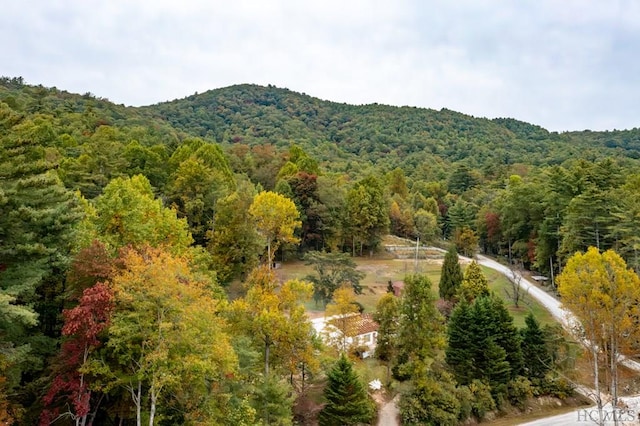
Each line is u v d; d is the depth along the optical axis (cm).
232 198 4719
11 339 2023
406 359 3616
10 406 1909
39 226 2161
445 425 3356
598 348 3247
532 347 4103
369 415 3197
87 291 1870
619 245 5128
